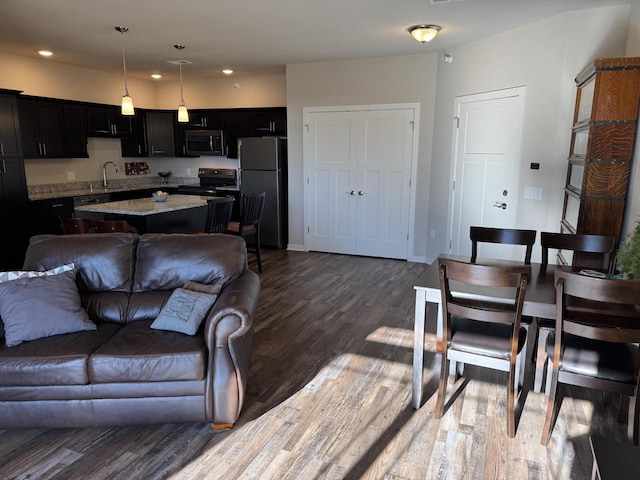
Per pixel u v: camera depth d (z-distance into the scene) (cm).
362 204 623
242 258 298
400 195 600
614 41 360
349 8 371
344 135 614
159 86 797
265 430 240
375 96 586
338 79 602
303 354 328
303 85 623
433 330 371
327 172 635
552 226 414
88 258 283
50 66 617
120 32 449
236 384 234
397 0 351
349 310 420
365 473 209
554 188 408
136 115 746
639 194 311
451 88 525
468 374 300
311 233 664
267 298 454
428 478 206
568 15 379
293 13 386
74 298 260
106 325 266
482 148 484
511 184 451
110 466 213
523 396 273
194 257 288
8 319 241
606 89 310
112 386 227
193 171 809
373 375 298
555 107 399
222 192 716
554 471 210
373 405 264
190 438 234
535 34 410
